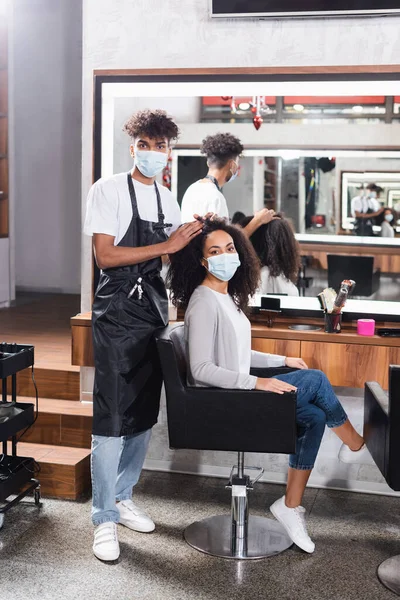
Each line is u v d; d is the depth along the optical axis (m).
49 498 3.52
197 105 3.72
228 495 3.63
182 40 3.65
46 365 4.14
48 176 7.27
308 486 3.77
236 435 2.86
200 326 2.93
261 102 3.65
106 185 3.08
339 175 3.63
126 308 3.04
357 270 3.65
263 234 3.72
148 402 3.14
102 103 3.77
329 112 3.60
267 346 3.50
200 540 3.13
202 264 3.02
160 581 2.81
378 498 3.65
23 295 7.15
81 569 2.89
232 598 2.70
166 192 3.23
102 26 3.74
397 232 3.59
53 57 7.10
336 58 3.50
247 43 3.58
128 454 3.27
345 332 3.50
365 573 2.90
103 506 3.05
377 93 3.54
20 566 2.89
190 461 3.88
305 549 3.04
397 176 3.57
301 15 3.46
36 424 3.82
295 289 3.73
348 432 3.18
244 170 3.72
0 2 6.09
